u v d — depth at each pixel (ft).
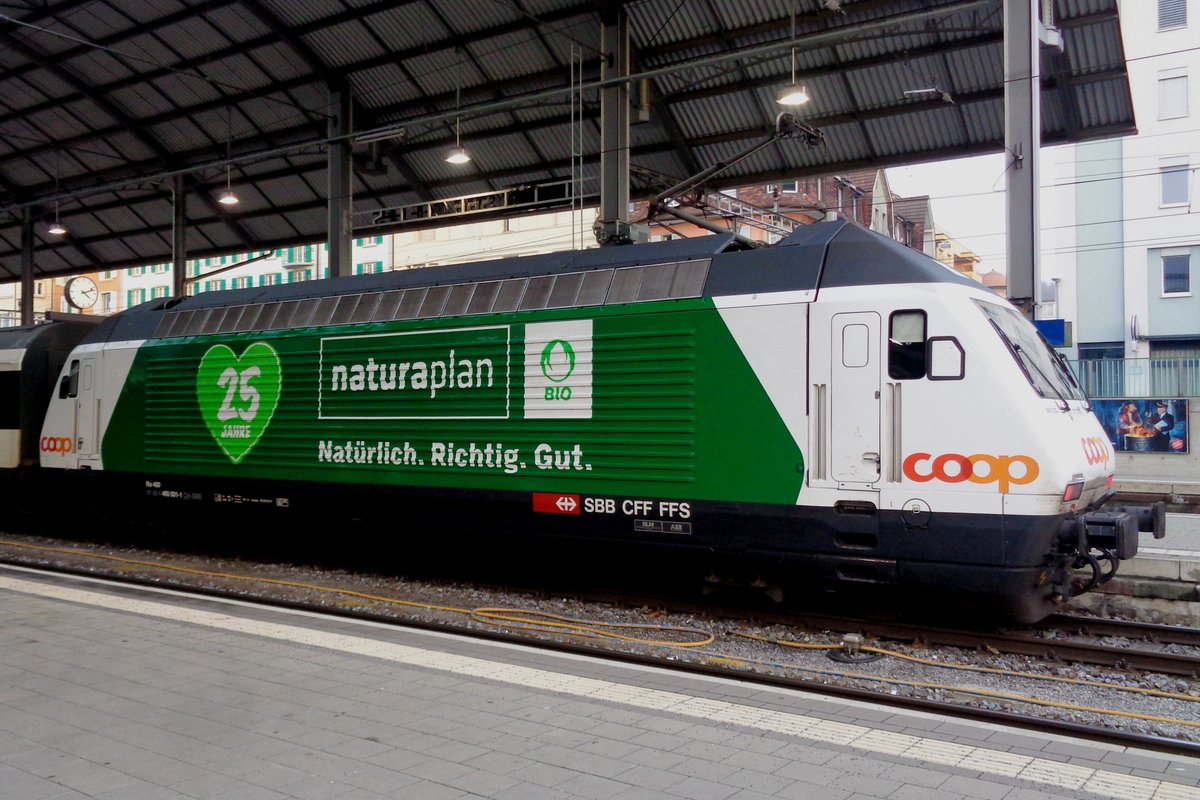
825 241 27.89
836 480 26.27
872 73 55.57
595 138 66.33
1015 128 38.19
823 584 27.61
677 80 60.49
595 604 32.50
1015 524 24.18
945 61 53.42
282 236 91.35
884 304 25.95
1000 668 24.57
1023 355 26.22
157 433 42.96
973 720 18.62
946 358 25.14
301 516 38.34
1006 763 16.12
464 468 33.27
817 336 26.71
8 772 15.60
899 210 159.33
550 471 31.27
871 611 29.94
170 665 22.53
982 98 54.85
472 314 33.68
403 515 35.32
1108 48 49.98
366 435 35.96
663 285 29.91
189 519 42.78
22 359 48.91
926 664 24.88
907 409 25.52
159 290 186.70
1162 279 103.81
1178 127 102.32
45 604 30.14
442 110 68.44
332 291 38.96
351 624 27.37
